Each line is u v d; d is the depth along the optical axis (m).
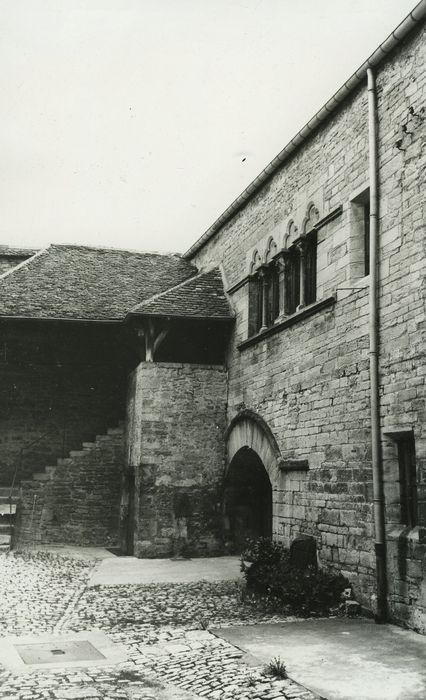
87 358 19.19
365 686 5.91
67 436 18.80
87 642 7.47
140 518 14.89
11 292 17.22
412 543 8.20
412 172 8.80
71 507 17.16
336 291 10.61
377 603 8.61
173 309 15.49
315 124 11.61
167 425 15.42
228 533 15.31
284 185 13.23
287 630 8.04
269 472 12.73
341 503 9.98
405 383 8.59
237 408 15.05
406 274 8.75
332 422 10.47
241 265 15.52
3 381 18.72
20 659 6.80
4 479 18.36
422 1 8.45
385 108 9.55
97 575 12.27
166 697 5.70
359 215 10.46
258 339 13.90
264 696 5.70
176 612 9.12
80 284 18.14
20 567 12.95
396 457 8.80
